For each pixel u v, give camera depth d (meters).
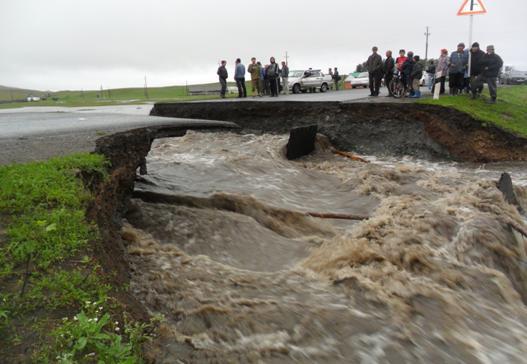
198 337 5.28
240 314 5.82
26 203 5.27
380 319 5.96
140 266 6.86
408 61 19.33
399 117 17.03
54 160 6.60
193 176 12.78
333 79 36.19
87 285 4.39
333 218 10.48
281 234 9.91
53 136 9.07
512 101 21.66
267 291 6.58
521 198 12.53
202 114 19.50
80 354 3.52
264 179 13.18
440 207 10.06
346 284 6.79
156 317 4.94
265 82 24.59
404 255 7.78
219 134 18.88
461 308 6.46
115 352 3.48
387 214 9.75
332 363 5.10
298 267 7.65
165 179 12.10
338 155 17.03
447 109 16.30
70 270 4.49
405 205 10.33
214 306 5.95
